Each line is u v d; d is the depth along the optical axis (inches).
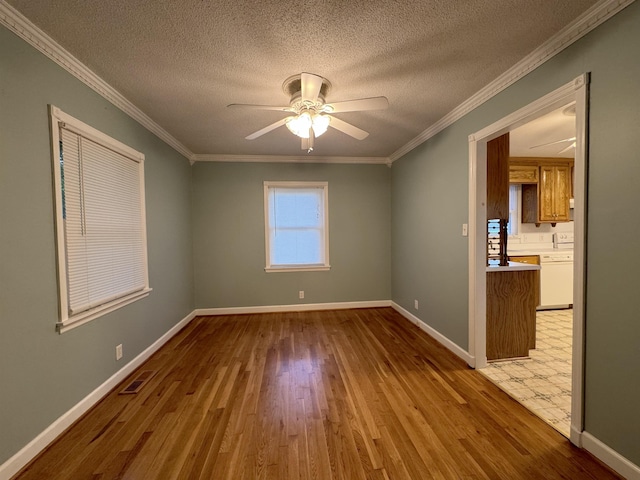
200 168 157.8
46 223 62.7
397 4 53.0
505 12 55.3
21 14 54.3
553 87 64.5
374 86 83.4
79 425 68.5
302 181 165.3
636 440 50.0
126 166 93.2
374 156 166.1
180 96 88.2
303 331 133.6
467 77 79.1
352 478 53.2
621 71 50.7
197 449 60.7
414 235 140.3
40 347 60.7
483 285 94.7
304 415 71.7
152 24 57.4
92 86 76.8
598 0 52.2
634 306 49.7
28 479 53.6
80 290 72.7
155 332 112.5
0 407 52.4
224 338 125.9
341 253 169.9
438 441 62.3
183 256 143.4
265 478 53.4
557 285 164.1
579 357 58.9
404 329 135.0
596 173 55.3
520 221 185.2
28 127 58.6
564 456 57.6
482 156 92.5
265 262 164.1
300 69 74.0
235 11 54.1
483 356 95.7
